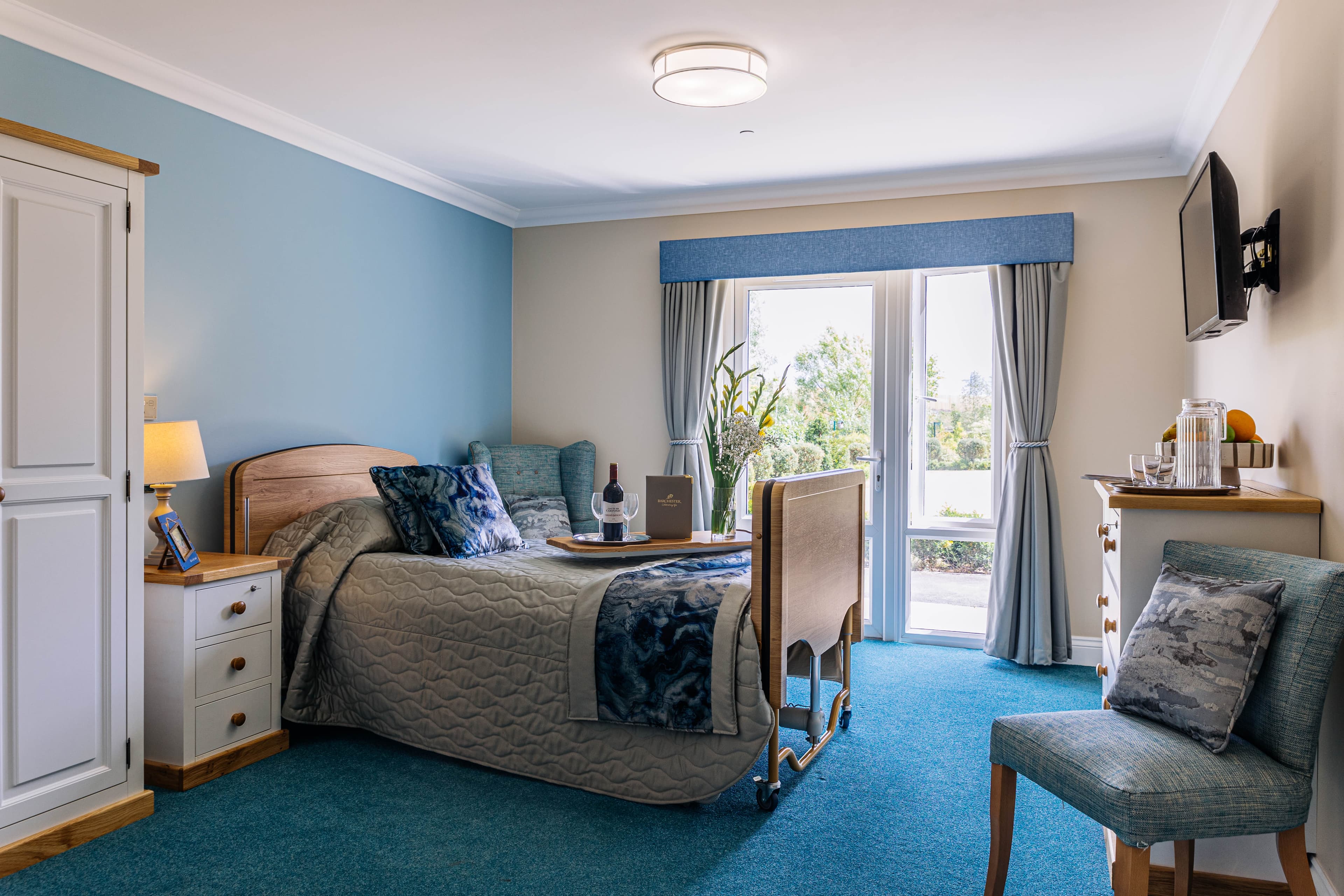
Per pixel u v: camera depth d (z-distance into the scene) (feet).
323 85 11.19
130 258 8.31
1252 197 9.56
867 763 10.17
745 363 17.04
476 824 8.53
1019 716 6.70
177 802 8.93
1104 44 9.86
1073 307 14.61
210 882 7.37
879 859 7.89
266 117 11.96
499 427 17.76
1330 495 6.86
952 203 15.28
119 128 10.18
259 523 11.47
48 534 7.69
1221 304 7.81
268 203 12.22
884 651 15.43
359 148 13.57
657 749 8.86
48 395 7.64
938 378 15.85
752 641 8.48
